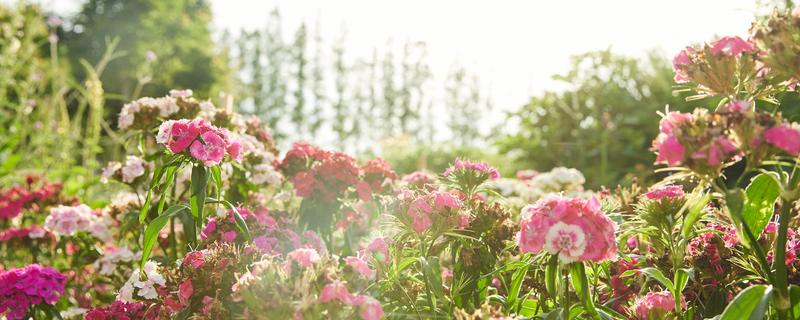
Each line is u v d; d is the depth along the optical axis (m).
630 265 2.93
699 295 2.73
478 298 2.72
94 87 7.19
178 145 2.84
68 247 4.83
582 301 2.22
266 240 3.08
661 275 2.41
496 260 2.78
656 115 8.48
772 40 2.06
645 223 2.68
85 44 32.16
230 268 2.45
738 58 2.19
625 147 8.36
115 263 4.06
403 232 2.71
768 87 2.25
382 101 30.33
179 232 4.14
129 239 4.77
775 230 2.66
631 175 7.16
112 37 32.22
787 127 1.88
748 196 2.20
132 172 4.00
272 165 4.34
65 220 4.26
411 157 14.37
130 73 29.14
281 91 32.66
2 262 5.07
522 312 2.77
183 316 2.50
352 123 30.33
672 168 2.06
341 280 2.12
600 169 8.44
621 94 9.09
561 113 9.52
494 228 2.75
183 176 4.06
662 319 2.47
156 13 33.75
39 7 8.90
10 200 5.16
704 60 2.24
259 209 3.76
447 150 14.84
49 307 3.46
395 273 2.56
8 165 6.78
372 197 3.98
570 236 2.11
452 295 2.63
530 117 9.77
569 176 5.65
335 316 2.04
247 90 31.55
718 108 2.27
